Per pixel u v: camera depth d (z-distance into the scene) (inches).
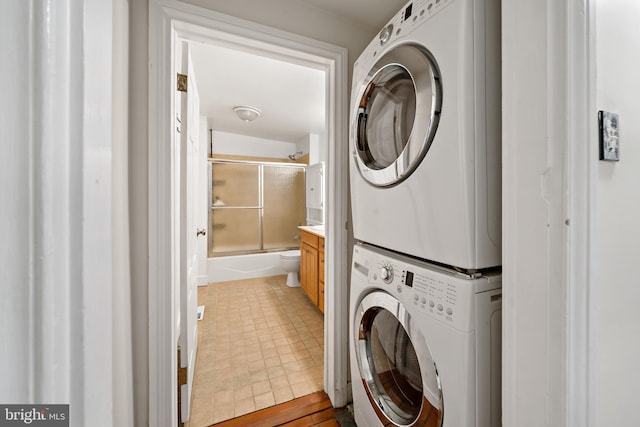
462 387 24.5
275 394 56.7
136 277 39.4
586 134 19.3
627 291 24.9
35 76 9.8
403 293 31.0
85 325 11.3
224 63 77.5
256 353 71.5
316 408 53.1
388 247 34.6
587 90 19.3
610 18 22.6
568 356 19.3
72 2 10.8
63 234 10.6
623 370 24.9
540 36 20.1
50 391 10.3
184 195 49.0
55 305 10.3
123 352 34.0
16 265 9.7
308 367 65.8
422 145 28.2
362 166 39.6
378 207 36.6
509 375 22.7
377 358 39.8
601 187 22.2
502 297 23.6
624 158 24.1
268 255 143.8
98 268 12.3
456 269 27.2
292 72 83.0
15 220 9.7
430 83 27.3
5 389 9.6
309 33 49.4
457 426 24.9
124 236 35.1
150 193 39.4
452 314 25.5
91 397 11.6
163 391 40.6
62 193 10.5
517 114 21.7
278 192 159.6
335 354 54.1
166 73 39.8
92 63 11.8
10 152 9.5
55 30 10.2
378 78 36.6
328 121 54.6
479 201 25.0
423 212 29.0
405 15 32.2
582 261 19.6
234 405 53.6
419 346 28.7
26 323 9.8
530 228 21.0
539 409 20.6
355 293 41.1
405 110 33.4
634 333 25.8
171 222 41.0
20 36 9.6
